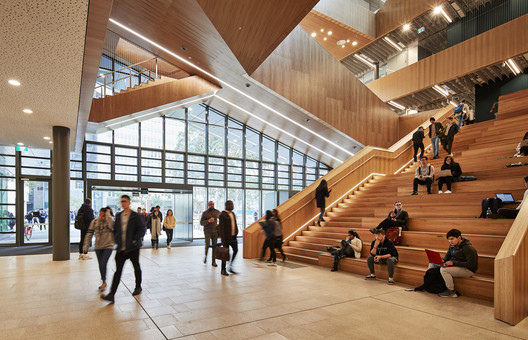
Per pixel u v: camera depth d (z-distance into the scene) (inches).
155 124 634.2
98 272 290.0
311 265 329.4
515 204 259.6
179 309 181.0
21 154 516.4
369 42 850.8
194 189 674.2
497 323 158.4
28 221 515.8
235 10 309.9
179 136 660.7
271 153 781.3
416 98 823.1
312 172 848.3
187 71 546.9
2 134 398.9
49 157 536.7
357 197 458.6
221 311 177.5
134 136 609.3
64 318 166.7
